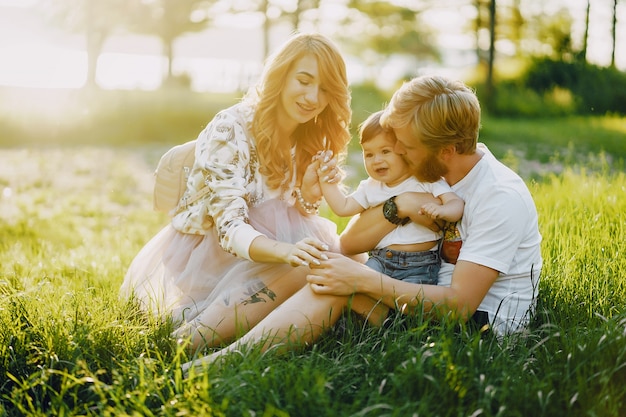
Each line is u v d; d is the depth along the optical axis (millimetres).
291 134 3578
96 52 28406
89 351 2854
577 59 27578
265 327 2857
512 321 2992
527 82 24766
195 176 3375
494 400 2379
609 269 3572
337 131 3533
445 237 3178
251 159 3398
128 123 18016
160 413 2375
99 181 11820
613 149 15297
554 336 2760
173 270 3510
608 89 24359
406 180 3201
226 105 20125
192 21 30312
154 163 14141
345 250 3383
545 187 6449
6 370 2799
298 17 29672
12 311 3127
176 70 30812
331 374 2549
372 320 3021
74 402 2547
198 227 3473
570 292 3359
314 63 3260
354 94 22141
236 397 2385
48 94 20078
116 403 2389
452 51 37344
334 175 3404
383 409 2314
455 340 2750
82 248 5629
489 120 21188
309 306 2898
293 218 3457
